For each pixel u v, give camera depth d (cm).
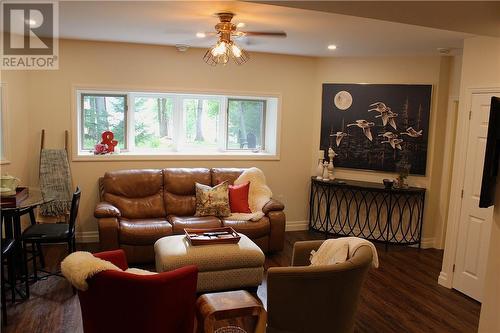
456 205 414
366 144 582
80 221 534
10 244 343
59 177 509
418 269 478
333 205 608
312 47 508
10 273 361
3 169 467
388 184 538
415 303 388
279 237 507
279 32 412
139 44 535
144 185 513
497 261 289
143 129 577
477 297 391
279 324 275
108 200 495
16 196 385
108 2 319
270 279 267
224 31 358
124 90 538
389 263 496
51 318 337
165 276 247
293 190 625
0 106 462
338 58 593
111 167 541
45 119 512
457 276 415
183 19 376
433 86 541
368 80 577
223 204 507
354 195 591
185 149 598
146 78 544
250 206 529
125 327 245
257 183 544
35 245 444
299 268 266
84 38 496
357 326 342
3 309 324
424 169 553
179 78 557
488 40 375
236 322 344
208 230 420
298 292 268
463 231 407
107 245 444
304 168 627
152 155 557
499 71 365
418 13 260
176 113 584
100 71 525
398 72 560
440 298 400
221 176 546
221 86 577
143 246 455
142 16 366
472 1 234
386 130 568
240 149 625
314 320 273
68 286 397
